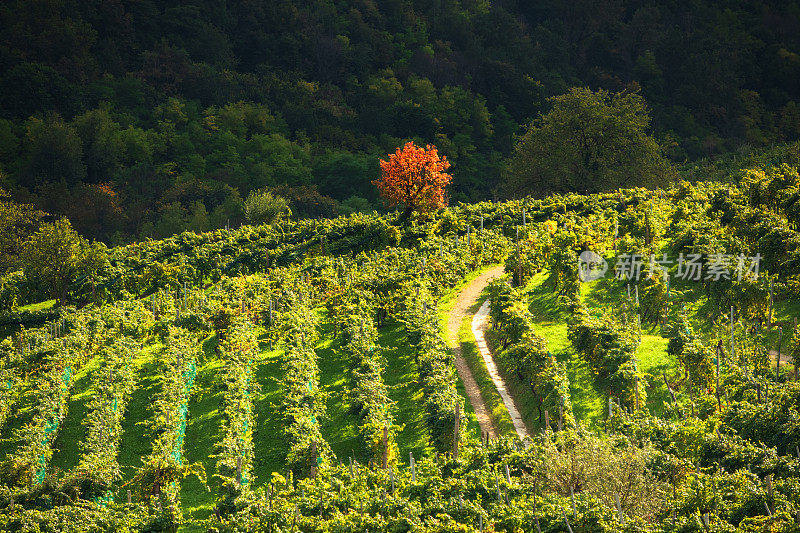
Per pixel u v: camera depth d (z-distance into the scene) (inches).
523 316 2770.7
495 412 2448.3
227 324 3211.1
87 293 4163.4
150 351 3159.5
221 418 2576.3
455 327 3110.2
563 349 2721.5
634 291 3048.7
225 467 2204.7
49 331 3602.4
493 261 3846.0
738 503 1692.9
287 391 2568.9
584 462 1825.8
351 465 2004.2
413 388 2640.3
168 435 2332.7
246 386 2642.7
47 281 4146.2
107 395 2650.1
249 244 4414.4
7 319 3799.2
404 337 3024.1
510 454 2004.2
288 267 4121.6
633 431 2043.6
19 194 7711.6
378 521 1788.9
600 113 5816.9
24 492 2050.9
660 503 1738.4
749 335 2615.7
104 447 2353.6
